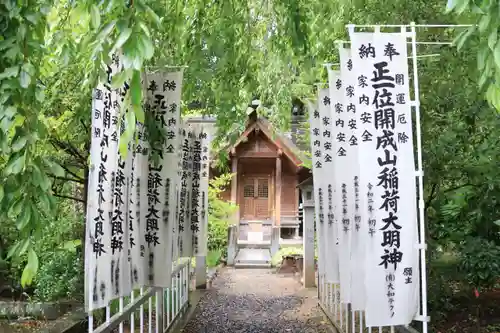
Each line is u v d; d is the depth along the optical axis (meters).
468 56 4.07
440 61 4.39
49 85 4.73
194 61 4.39
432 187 5.12
